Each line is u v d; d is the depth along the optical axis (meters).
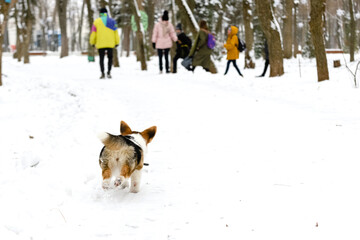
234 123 7.64
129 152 4.00
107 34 15.32
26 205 3.82
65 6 33.75
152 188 4.46
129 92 11.80
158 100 10.39
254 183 4.46
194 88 12.45
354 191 4.01
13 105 8.61
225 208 3.79
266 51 14.99
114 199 4.11
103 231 3.33
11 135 6.38
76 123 7.62
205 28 16.22
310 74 13.60
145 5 35.12
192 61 16.50
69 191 4.24
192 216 3.63
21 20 28.20
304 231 3.21
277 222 3.41
